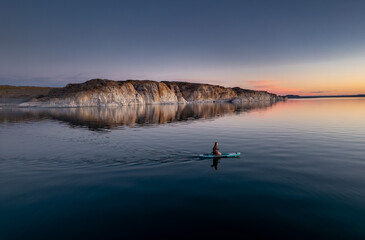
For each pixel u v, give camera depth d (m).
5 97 133.38
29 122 38.84
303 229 7.09
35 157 15.63
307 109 67.62
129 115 53.06
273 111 61.44
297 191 9.84
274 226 7.27
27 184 10.77
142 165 13.80
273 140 21.45
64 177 11.69
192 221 7.57
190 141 21.28
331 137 22.58
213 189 10.11
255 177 11.59
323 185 10.47
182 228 7.17
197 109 77.12
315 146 18.70
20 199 9.23
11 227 7.30
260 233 6.89
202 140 21.77
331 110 61.41
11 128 31.23
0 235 6.88
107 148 18.39
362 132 25.19
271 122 36.03
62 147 18.80
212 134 25.20
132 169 12.99
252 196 9.38
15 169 13.08
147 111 68.19
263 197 9.28
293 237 6.70
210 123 35.88
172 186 10.46
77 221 7.62
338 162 14.10
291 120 38.47
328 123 33.62
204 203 8.81
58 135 24.91
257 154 16.31
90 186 10.48
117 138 22.95
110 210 8.32
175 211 8.23
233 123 35.47
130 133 26.20
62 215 8.02
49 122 38.59
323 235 6.79
